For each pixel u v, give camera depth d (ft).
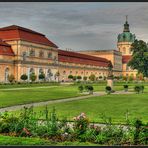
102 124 80.07
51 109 116.37
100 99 162.40
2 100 147.23
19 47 393.70
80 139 61.16
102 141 59.93
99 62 627.05
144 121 86.33
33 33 435.12
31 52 416.46
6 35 400.26
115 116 97.55
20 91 221.87
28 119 67.05
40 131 63.36
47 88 276.41
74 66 527.81
